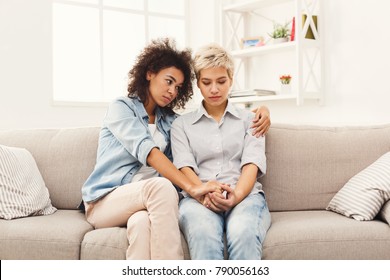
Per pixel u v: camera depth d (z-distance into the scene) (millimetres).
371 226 1560
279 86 3643
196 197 1605
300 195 1897
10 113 3369
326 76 3316
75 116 3637
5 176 1778
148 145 1688
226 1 4039
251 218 1493
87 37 3820
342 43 3209
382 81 2977
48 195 1949
